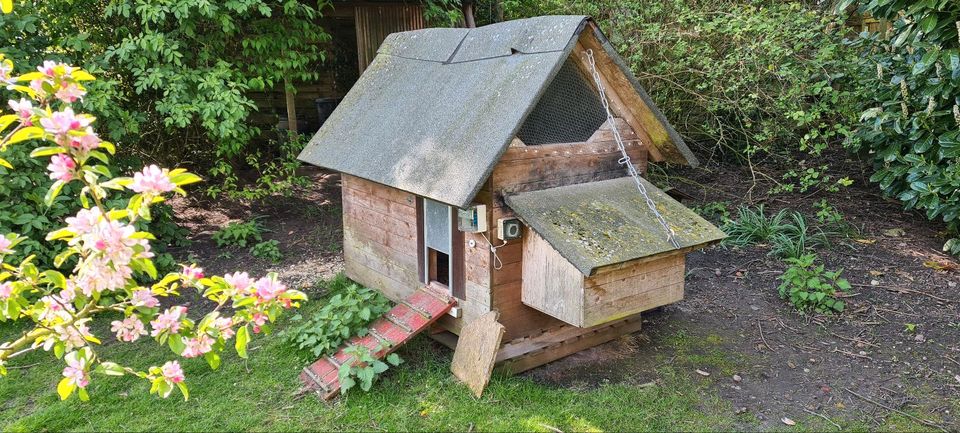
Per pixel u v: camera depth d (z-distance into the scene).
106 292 3.69
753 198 6.53
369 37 8.07
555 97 3.44
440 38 4.23
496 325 3.23
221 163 6.38
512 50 3.47
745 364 3.70
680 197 4.12
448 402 3.21
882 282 4.68
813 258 4.62
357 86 4.67
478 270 3.41
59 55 4.99
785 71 5.43
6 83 2.49
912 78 4.86
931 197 4.59
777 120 6.25
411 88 4.09
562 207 3.32
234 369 3.58
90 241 1.92
